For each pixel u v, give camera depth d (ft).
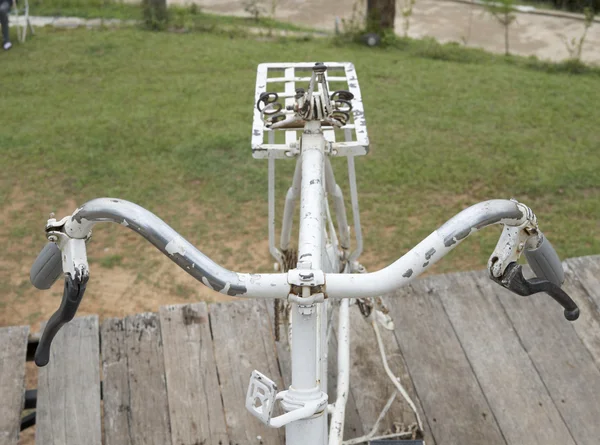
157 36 40.34
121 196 24.29
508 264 5.54
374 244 21.71
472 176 25.16
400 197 24.00
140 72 34.96
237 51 37.78
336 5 53.52
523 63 38.73
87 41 39.17
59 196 24.32
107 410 11.34
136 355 12.25
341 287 5.19
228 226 22.74
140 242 22.39
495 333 12.56
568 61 37.70
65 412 11.20
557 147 27.27
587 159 26.32
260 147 7.67
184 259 5.17
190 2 52.11
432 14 52.70
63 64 35.83
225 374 11.91
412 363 12.07
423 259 5.22
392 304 13.17
